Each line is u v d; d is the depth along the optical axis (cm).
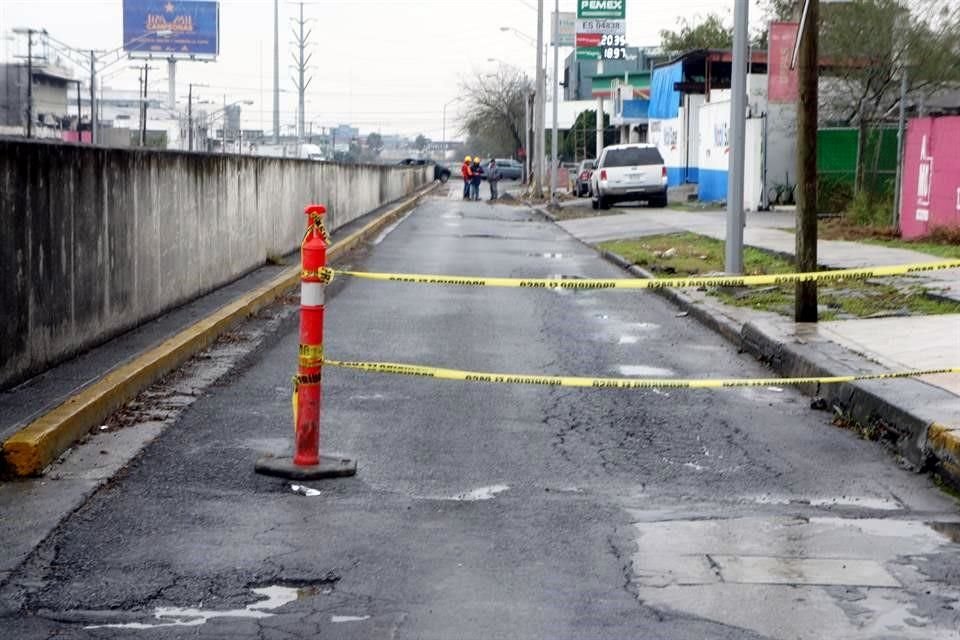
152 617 532
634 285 839
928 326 1296
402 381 1096
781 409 1010
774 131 3647
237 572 590
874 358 1102
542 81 6041
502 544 640
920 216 2312
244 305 1464
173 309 1402
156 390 1027
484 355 1248
